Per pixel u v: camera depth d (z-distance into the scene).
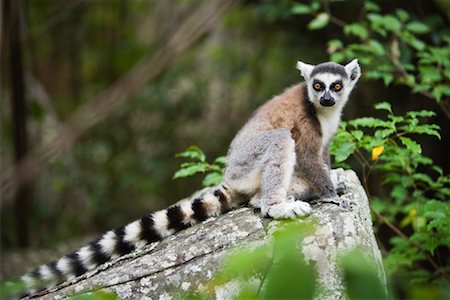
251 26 22.30
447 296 8.73
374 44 12.43
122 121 23.23
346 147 9.27
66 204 23.20
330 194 8.24
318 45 18.91
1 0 12.96
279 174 7.80
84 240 17.42
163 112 23.34
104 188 22.94
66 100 25.52
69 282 7.29
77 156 22.84
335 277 6.07
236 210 8.14
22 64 17.58
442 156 15.54
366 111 16.55
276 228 7.00
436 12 15.70
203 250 6.84
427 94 12.33
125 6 25.52
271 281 2.93
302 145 8.46
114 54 25.45
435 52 12.06
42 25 23.84
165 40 3.70
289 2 17.53
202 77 23.48
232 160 8.49
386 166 10.54
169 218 7.94
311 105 8.74
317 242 6.34
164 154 23.22
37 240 21.88
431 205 9.71
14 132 17.95
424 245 10.57
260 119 8.58
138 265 6.91
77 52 25.53
